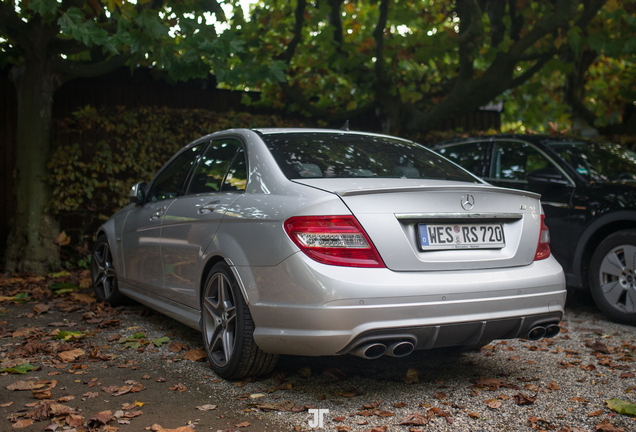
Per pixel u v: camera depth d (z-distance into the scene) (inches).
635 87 410.6
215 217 124.1
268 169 119.1
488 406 106.2
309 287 97.5
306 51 366.6
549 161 205.2
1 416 99.8
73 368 128.7
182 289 138.2
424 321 98.7
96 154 287.0
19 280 247.3
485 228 111.3
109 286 200.4
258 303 106.4
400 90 355.6
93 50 293.3
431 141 366.6
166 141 305.9
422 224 104.2
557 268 117.6
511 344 153.9
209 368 128.9
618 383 120.0
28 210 266.2
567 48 323.6
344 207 99.7
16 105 290.2
